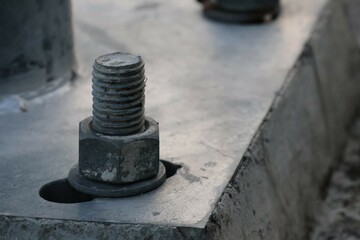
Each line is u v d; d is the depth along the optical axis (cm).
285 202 248
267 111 251
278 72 278
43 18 247
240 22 320
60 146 226
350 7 445
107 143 196
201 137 232
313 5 340
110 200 198
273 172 242
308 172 276
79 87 262
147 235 188
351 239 268
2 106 245
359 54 372
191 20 324
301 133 275
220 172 213
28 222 193
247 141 231
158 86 265
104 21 319
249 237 212
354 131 336
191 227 188
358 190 294
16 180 209
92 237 190
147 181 203
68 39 262
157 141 202
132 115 197
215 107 251
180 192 203
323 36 325
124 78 193
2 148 225
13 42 243
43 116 243
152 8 335
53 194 210
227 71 278
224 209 200
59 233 192
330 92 317
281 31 314
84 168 201
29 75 249
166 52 293
